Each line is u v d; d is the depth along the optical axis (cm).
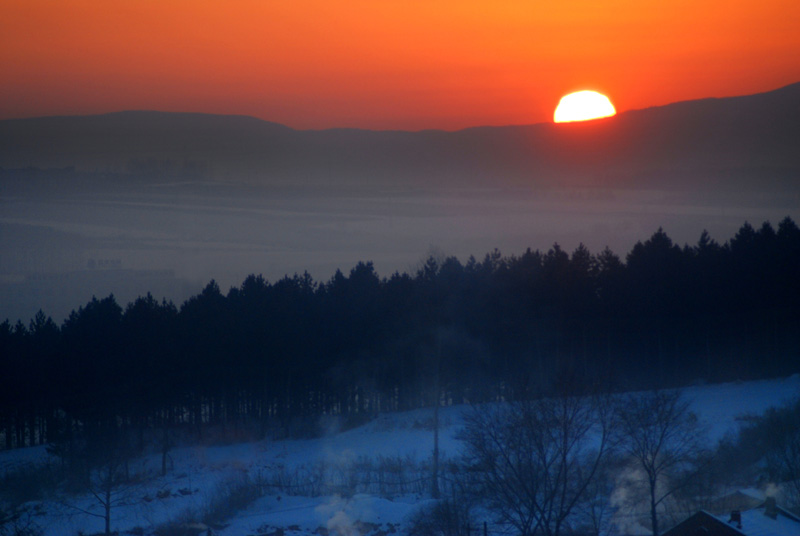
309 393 7881
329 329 7956
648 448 3578
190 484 5106
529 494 3145
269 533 3984
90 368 7150
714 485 3906
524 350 7944
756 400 5978
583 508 3653
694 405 5947
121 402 6756
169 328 7712
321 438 6775
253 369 7806
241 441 7000
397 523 3994
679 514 3562
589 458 3722
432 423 6450
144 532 4088
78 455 5156
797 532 2422
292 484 4934
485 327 7650
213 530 4069
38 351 7569
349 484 4791
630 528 3516
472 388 7556
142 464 5947
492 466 3231
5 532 4169
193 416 7850
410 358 7712
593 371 7525
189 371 7619
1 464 6056
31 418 7381
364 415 7538
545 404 3531
